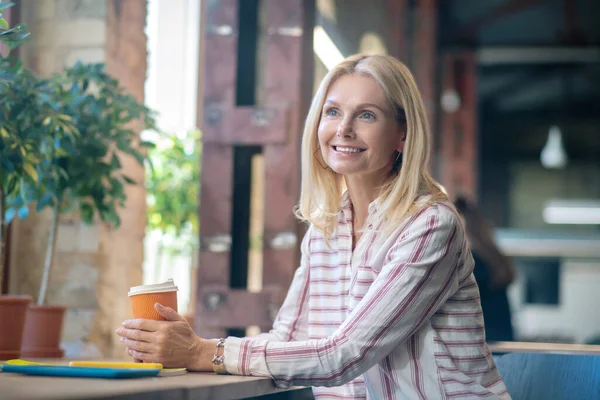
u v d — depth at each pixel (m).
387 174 1.73
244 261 3.02
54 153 2.18
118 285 2.89
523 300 8.47
